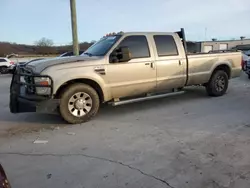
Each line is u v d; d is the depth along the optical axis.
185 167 3.44
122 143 4.36
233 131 4.76
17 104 5.61
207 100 7.50
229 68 8.09
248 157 3.68
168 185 3.03
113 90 5.89
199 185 3.01
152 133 4.80
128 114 6.19
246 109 6.37
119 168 3.47
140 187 3.01
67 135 4.85
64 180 3.22
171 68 6.68
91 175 3.32
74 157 3.87
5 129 5.31
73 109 5.50
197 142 4.28
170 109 6.55
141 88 6.30
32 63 5.65
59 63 5.35
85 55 6.19
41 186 3.11
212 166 3.44
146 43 6.34
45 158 3.86
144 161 3.65
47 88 5.12
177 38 6.93
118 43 5.97
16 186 3.11
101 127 5.27
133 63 6.06
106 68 5.71
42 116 6.21
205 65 7.43
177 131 4.86
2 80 17.05
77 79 5.50
